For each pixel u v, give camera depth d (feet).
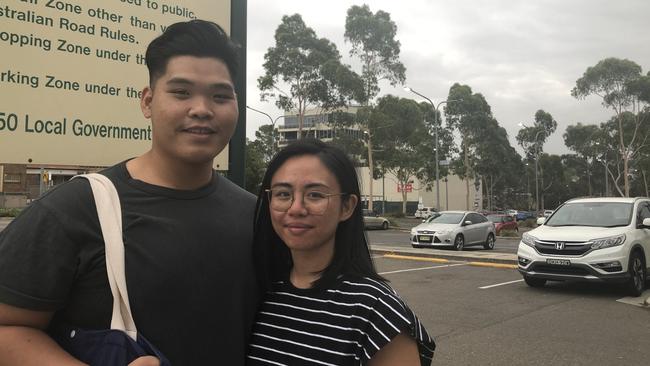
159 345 5.08
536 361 17.71
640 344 19.79
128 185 5.47
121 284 4.92
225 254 5.72
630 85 169.48
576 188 310.65
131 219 5.27
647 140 179.83
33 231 4.83
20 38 9.15
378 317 5.52
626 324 23.03
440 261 47.75
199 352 5.32
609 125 197.57
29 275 4.72
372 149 151.53
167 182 5.70
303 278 6.33
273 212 6.17
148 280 5.10
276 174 6.23
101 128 9.94
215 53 5.70
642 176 245.04
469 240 61.72
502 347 19.38
